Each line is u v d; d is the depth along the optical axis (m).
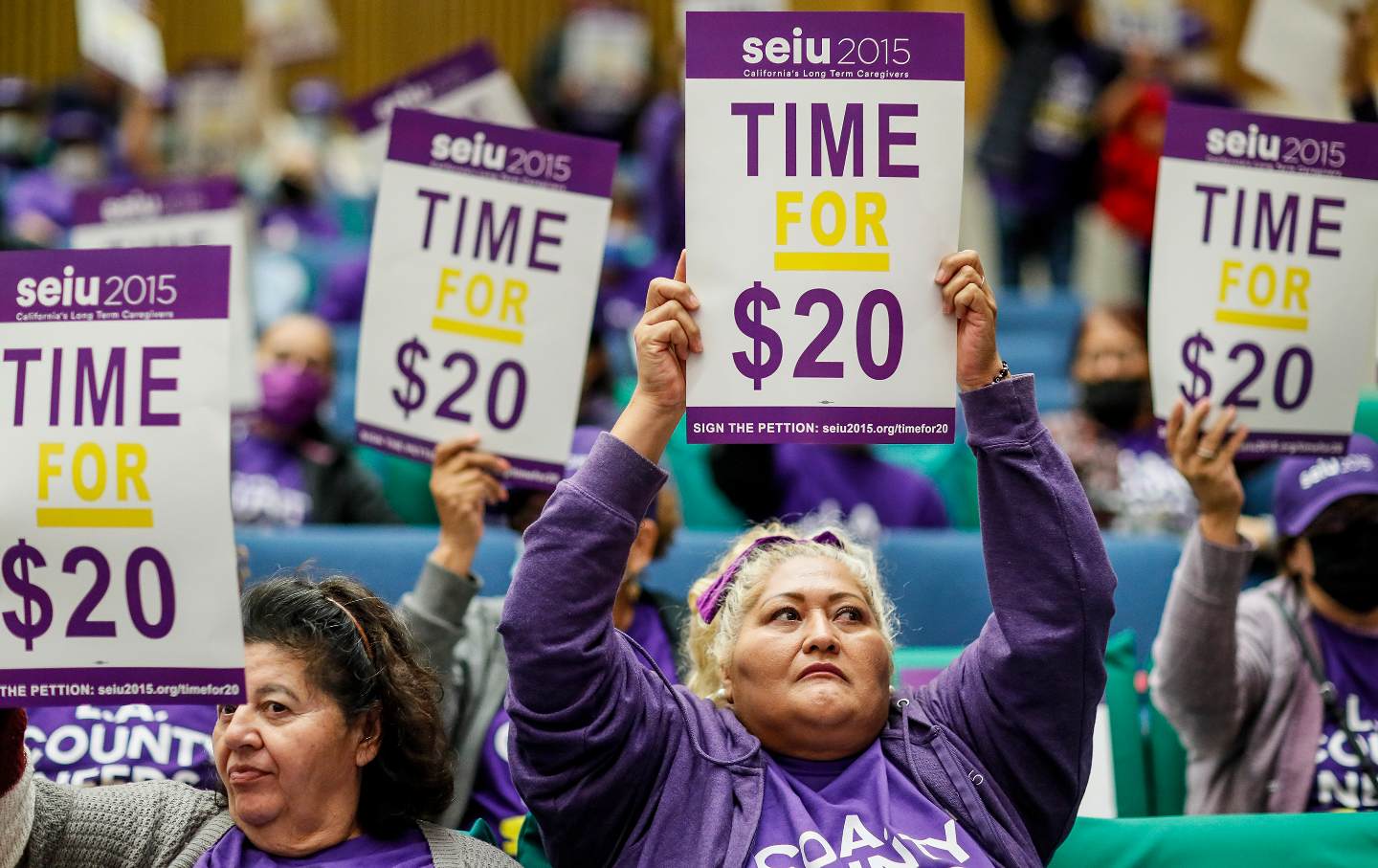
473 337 4.79
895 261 3.65
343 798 3.59
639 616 4.98
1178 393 4.55
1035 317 10.05
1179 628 4.54
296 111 14.21
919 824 3.57
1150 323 4.57
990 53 13.65
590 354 7.43
